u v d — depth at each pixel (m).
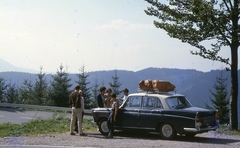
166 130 13.09
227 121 39.41
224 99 39.69
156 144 11.68
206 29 16.58
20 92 56.34
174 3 18.23
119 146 11.24
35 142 12.18
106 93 15.70
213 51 17.30
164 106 13.17
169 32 17.45
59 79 46.38
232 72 17.81
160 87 13.80
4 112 30.28
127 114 13.90
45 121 18.78
